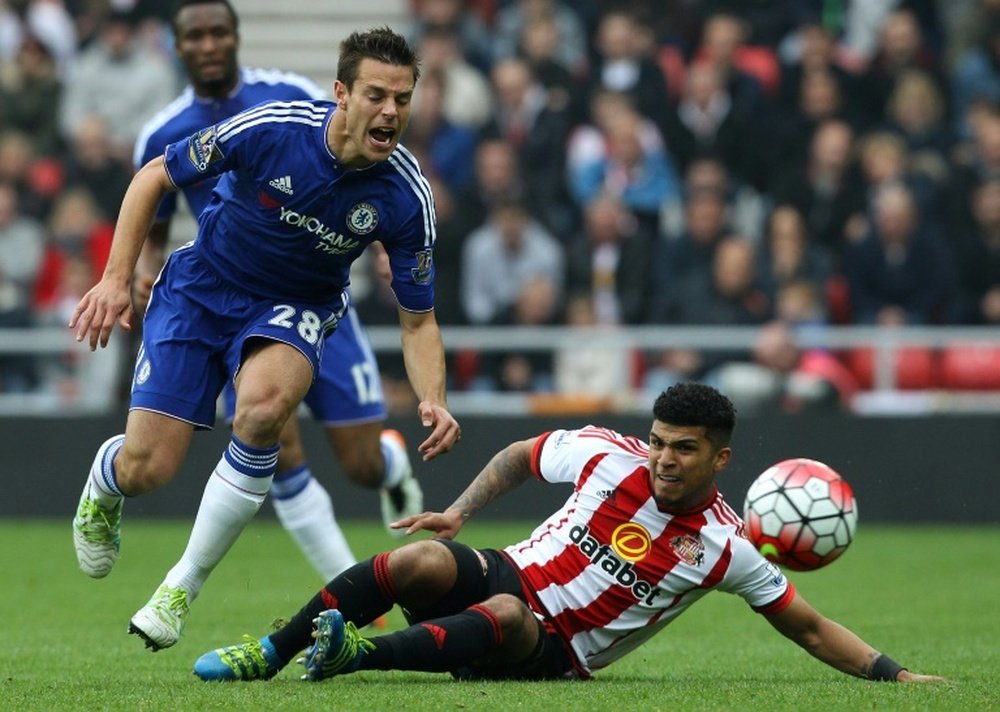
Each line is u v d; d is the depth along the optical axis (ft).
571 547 56.80
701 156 165.89
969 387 138.82
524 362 142.72
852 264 152.87
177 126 81.05
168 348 61.41
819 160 161.68
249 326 60.54
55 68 177.17
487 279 154.81
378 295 151.43
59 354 147.74
